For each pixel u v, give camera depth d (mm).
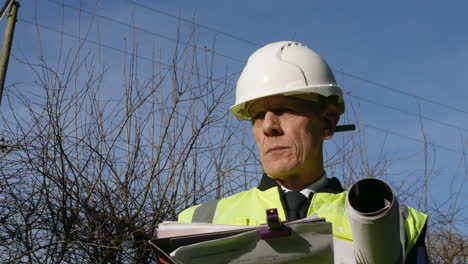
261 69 2381
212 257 1649
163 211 5359
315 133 2275
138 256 5133
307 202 2230
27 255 4816
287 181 2293
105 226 5125
